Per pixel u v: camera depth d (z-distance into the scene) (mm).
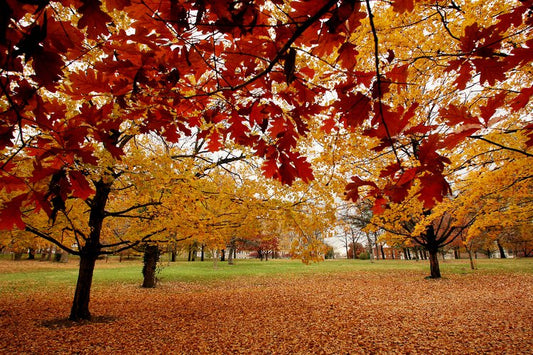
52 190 1164
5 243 6621
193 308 9156
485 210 7852
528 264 19984
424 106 4148
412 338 5965
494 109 998
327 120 1510
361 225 21078
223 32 1028
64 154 1201
